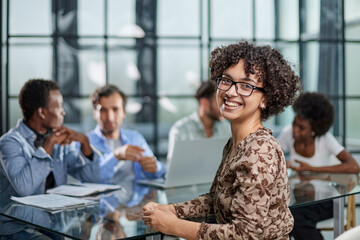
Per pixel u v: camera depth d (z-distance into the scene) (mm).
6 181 2025
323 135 2732
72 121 5121
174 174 2230
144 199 1890
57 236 1660
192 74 6812
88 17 5180
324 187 2100
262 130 1247
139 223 1458
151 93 5598
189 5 5586
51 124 2234
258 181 1124
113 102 2756
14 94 4816
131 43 5484
